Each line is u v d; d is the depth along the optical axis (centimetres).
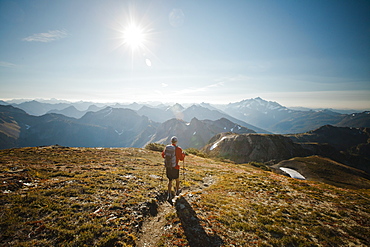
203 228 874
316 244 855
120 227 806
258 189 1691
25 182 1152
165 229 852
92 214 859
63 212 838
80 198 1004
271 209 1212
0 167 1444
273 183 2006
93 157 2577
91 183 1259
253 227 940
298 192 1689
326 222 1088
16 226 698
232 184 1817
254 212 1142
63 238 681
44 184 1152
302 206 1316
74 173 1525
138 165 2288
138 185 1368
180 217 950
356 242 902
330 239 907
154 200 1132
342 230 1008
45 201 904
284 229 961
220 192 1513
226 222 959
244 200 1346
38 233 687
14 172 1320
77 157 2431
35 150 2648
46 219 775
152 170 2038
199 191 1495
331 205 1374
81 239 686
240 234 870
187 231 834
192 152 7169
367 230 1010
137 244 734
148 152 4256
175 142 1203
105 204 980
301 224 1047
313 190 1780
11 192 968
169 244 743
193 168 2761
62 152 2727
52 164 1834
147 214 980
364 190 1986
